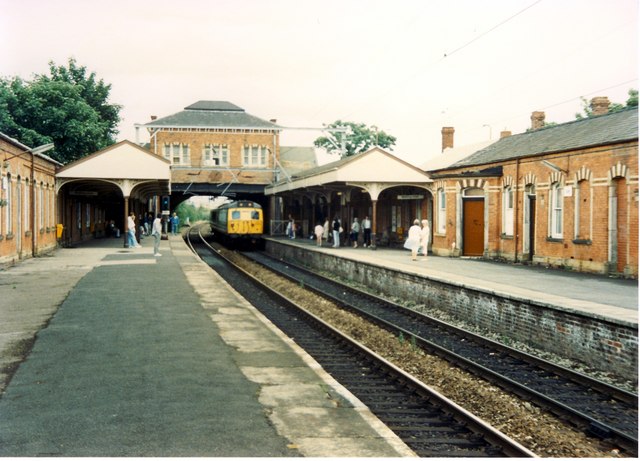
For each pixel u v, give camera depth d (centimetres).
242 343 1075
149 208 6312
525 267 2314
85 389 788
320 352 1284
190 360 947
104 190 4053
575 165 2150
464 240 2816
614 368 1120
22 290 1669
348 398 772
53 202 3238
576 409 930
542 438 785
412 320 1694
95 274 2055
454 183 2811
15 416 686
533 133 2845
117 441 615
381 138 7081
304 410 723
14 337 1091
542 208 2370
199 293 1673
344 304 1909
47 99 4162
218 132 5725
